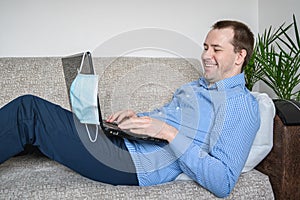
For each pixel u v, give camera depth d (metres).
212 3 2.41
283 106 1.47
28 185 1.31
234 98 1.40
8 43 2.15
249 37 1.55
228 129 1.35
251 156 1.44
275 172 1.44
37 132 1.34
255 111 1.38
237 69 1.56
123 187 1.34
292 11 2.13
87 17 2.23
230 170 1.31
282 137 1.40
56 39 2.21
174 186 1.36
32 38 2.18
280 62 1.83
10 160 1.72
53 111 1.37
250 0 2.46
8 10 2.14
